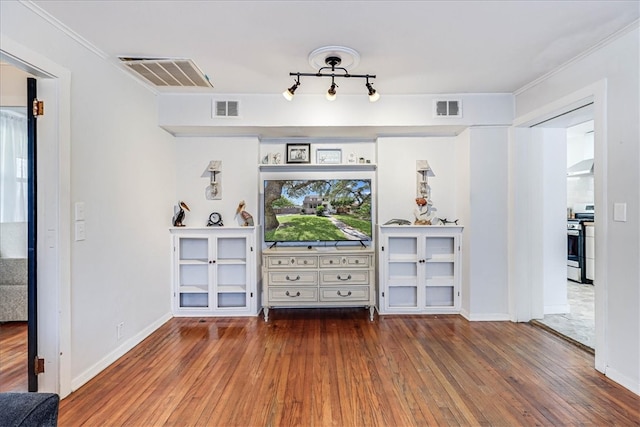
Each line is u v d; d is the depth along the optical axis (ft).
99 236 8.42
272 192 13.38
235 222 13.17
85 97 7.94
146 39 7.89
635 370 7.29
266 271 12.30
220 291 12.66
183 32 7.63
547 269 12.93
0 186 14.89
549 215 12.92
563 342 10.08
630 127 7.39
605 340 8.04
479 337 10.48
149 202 11.00
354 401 7.04
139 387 7.61
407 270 13.52
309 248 13.16
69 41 7.44
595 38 7.94
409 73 10.01
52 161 7.06
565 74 9.41
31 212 7.03
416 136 13.20
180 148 13.10
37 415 3.64
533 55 8.83
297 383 7.75
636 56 7.26
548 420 6.40
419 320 12.14
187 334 10.83
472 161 12.03
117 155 9.22
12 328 11.28
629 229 7.41
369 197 13.47
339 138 13.74
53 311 7.06
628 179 7.44
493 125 11.98
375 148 13.70
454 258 12.75
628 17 7.05
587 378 7.93
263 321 12.09
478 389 7.47
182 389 7.52
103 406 6.89
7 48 5.96
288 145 13.46
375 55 8.84
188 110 11.69
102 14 6.83
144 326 10.61
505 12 6.90
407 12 6.89
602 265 8.07
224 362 8.82
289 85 10.93
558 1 6.52
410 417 6.50
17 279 11.89
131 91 9.93
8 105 9.89
